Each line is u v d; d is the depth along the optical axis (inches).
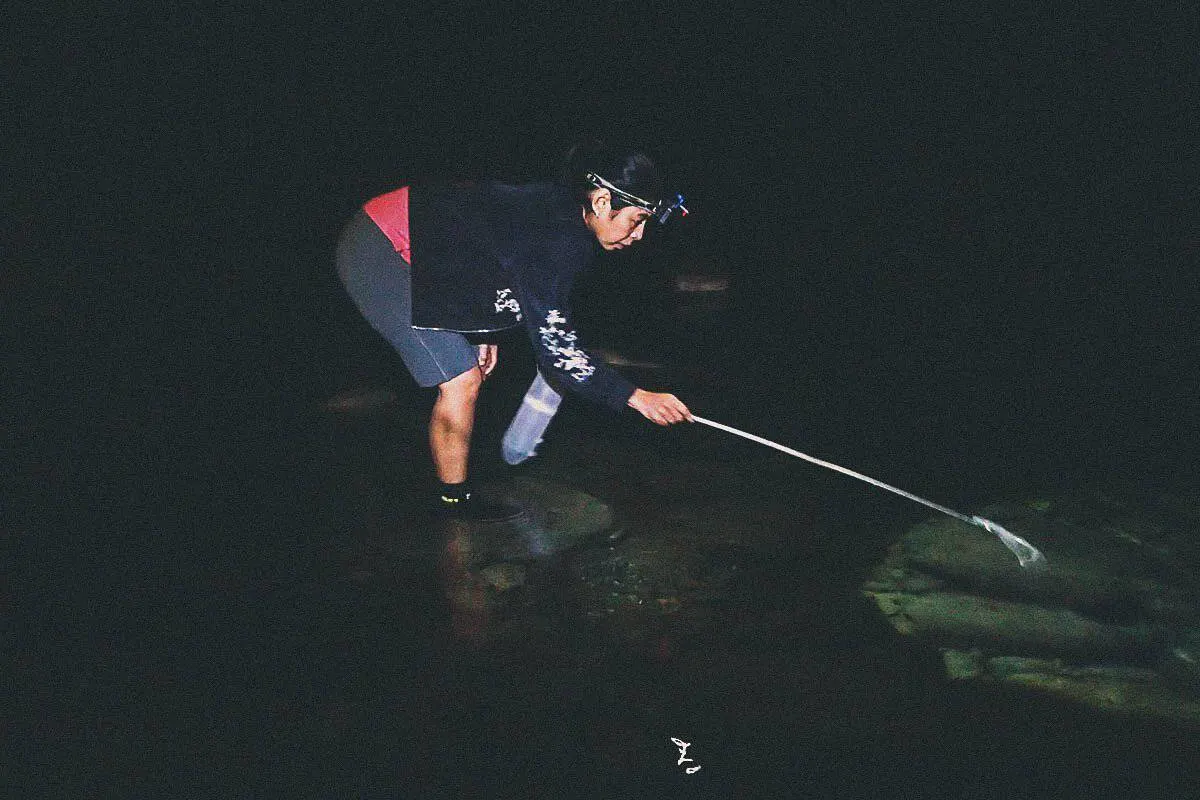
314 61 414.9
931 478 178.2
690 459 186.1
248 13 409.4
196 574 142.5
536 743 107.3
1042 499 169.3
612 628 130.3
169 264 299.3
